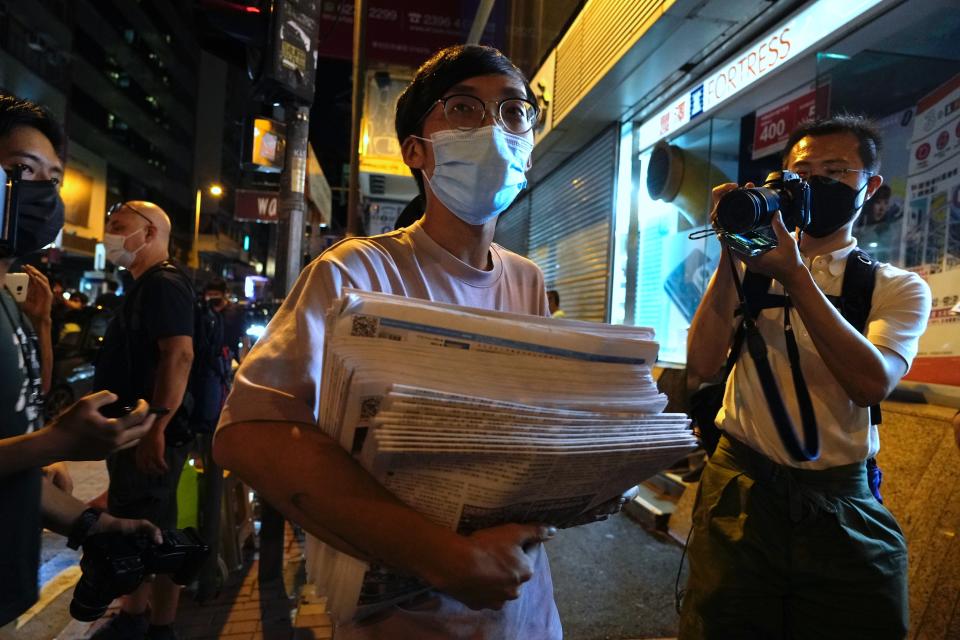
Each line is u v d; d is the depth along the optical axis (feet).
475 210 3.46
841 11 11.36
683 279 17.80
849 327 4.29
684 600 5.63
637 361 2.75
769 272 4.34
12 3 87.66
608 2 16.94
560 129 22.00
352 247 3.21
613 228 21.06
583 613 9.98
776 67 13.28
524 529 2.50
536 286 4.17
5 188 3.55
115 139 142.61
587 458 2.40
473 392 2.36
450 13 25.70
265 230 228.63
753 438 5.16
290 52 10.50
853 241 5.46
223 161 202.59
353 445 2.44
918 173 10.33
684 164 17.15
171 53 168.35
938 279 9.78
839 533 4.78
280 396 2.61
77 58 122.01
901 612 4.78
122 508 8.31
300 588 11.02
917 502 8.82
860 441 4.98
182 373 7.98
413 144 3.62
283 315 2.98
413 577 2.74
